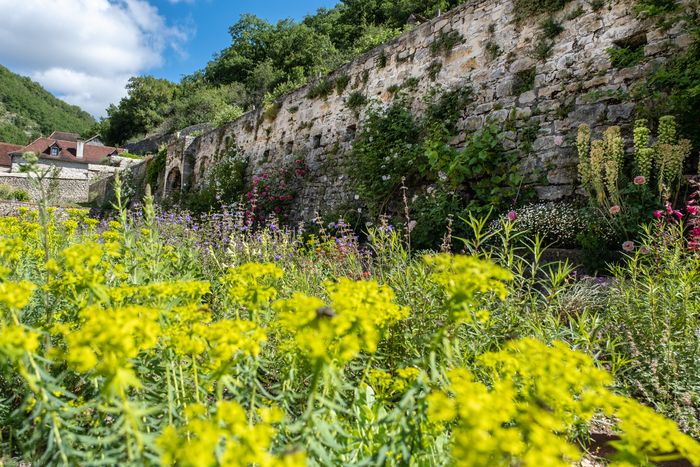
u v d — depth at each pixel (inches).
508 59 258.2
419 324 79.5
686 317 92.4
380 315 49.2
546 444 28.8
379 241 130.0
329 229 321.7
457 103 279.6
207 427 28.3
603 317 108.7
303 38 1531.7
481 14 276.8
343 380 54.1
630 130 200.1
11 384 59.0
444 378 47.2
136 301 68.2
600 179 187.5
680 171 165.5
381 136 315.6
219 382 42.3
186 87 2001.7
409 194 289.9
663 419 35.0
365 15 1437.0
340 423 50.2
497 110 257.0
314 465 39.1
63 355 37.0
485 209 235.0
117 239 100.1
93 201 994.7
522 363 43.3
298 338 39.4
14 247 69.0
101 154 1795.0
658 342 91.5
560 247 196.1
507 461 31.9
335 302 42.6
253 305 51.8
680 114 181.3
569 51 230.7
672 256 108.7
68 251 49.2
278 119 461.7
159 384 56.6
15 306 42.9
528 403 39.9
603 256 166.2
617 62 211.6
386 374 57.2
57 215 156.9
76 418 53.9
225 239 180.9
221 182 506.3
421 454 46.7
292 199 410.9
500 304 86.9
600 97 212.4
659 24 198.5
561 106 228.4
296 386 60.8
